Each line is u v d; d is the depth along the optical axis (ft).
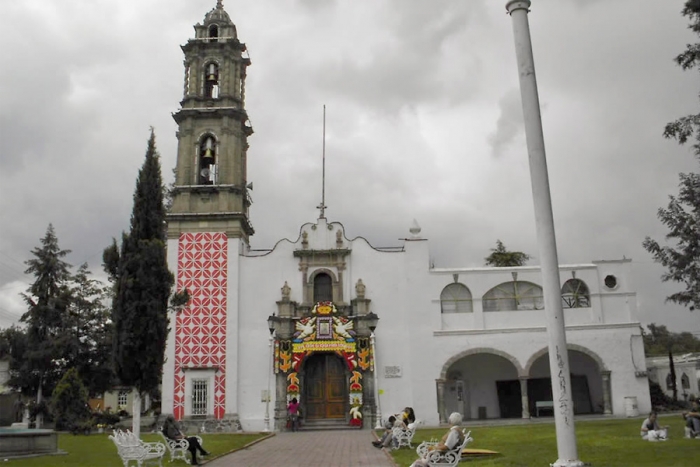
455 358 128.88
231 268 133.39
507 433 90.43
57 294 160.25
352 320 129.29
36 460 67.72
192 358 129.18
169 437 66.28
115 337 79.00
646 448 62.80
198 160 140.87
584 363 135.64
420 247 134.82
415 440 86.79
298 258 134.62
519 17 43.27
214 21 149.89
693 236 76.18
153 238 82.64
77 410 116.26
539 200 40.68
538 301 131.95
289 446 86.74
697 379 195.93
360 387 125.49
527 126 41.73
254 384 128.57
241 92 148.56
